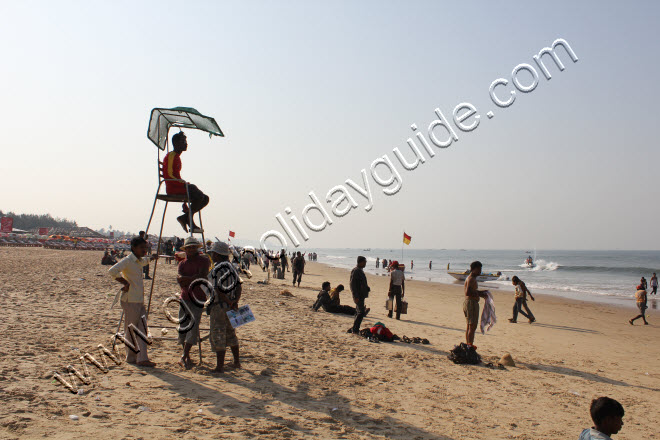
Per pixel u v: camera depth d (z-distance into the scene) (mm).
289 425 4840
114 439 3973
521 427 5754
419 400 6449
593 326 17609
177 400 5227
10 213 166875
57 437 3883
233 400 5453
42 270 23859
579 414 6535
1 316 9367
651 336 15734
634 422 6535
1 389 4965
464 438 5148
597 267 83125
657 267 91125
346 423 5156
